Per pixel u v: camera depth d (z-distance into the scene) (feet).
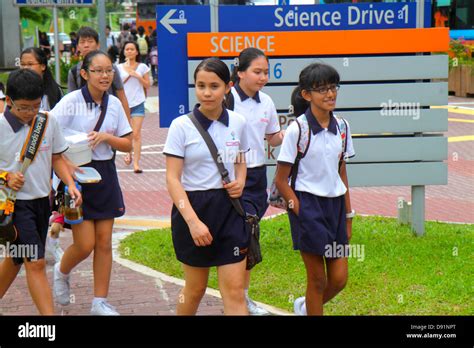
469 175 42.75
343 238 17.92
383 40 27.35
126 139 20.51
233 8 27.37
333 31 27.25
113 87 24.98
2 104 23.49
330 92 17.01
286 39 27.22
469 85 83.87
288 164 17.46
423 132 28.09
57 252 25.43
